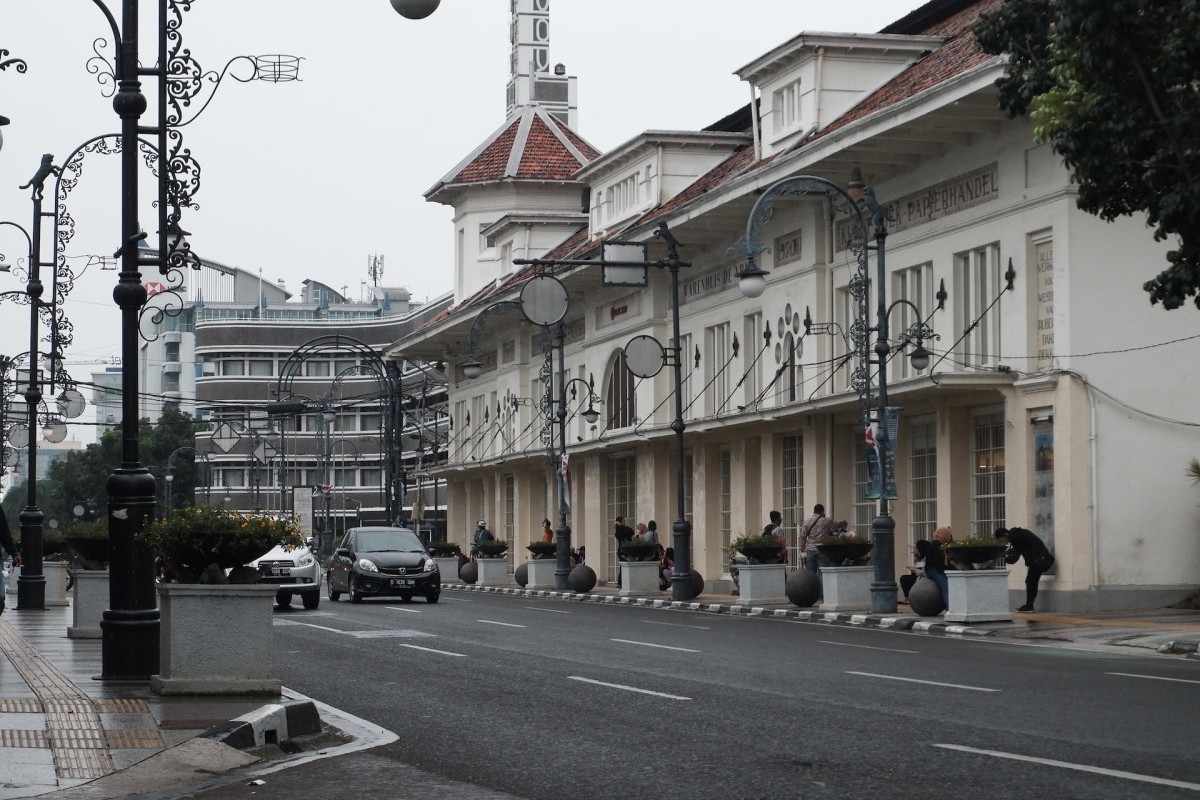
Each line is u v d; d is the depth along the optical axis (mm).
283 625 28172
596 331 54281
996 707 14086
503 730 13148
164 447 121500
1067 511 29578
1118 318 29938
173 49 19375
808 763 11000
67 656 20203
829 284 38906
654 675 17688
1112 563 29641
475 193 69750
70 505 122188
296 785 10516
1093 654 20672
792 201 39594
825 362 38469
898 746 11719
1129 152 19266
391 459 65125
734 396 43875
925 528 35062
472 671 18562
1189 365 30203
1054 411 30031
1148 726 12664
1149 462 29922
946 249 33719
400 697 15805
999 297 31938
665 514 48938
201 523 15109
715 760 11234
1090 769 10453
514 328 62812
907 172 35188
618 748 11945
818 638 24188
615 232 52875
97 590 23719
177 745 11781
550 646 22469
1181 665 18734
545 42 79062
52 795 10055
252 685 15055
